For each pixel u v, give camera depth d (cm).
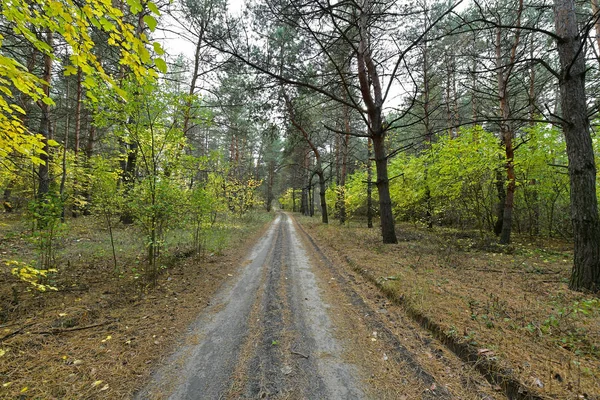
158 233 518
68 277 479
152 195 485
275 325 351
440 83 1399
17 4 191
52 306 365
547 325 299
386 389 230
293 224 1908
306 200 3625
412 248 766
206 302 429
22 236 451
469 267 566
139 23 812
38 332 299
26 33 205
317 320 364
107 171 582
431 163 1124
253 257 777
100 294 418
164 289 471
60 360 261
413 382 238
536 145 828
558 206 1008
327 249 881
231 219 1570
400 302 395
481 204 1018
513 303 363
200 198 622
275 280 550
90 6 195
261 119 1173
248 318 372
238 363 269
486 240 874
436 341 298
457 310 344
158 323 350
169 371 255
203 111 585
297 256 788
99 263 586
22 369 243
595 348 253
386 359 272
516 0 816
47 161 684
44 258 544
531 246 838
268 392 228
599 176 755
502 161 794
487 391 222
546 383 210
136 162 516
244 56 626
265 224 1864
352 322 355
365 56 812
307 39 819
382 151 847
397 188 1256
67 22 204
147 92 457
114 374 247
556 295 395
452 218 1232
